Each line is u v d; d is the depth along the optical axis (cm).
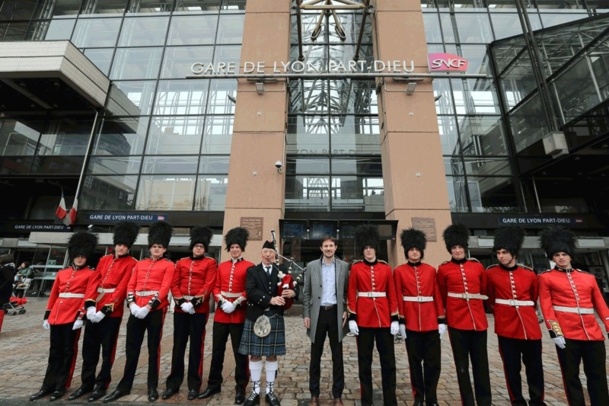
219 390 432
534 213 1390
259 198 1114
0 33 1827
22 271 1485
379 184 1494
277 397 415
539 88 1335
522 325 379
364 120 1597
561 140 1206
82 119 1638
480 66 1669
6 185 1648
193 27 1789
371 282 420
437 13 1758
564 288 377
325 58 1720
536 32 1501
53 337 425
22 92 1532
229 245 465
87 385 424
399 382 488
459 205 1437
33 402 396
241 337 420
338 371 408
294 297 436
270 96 1220
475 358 390
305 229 1087
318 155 1535
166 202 1477
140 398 412
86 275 452
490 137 1542
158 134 1584
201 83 1667
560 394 436
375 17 1342
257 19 1325
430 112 1178
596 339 354
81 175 1520
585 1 1772
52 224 1593
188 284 452
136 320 435
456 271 419
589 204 1452
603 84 1125
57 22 1836
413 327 405
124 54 1741
